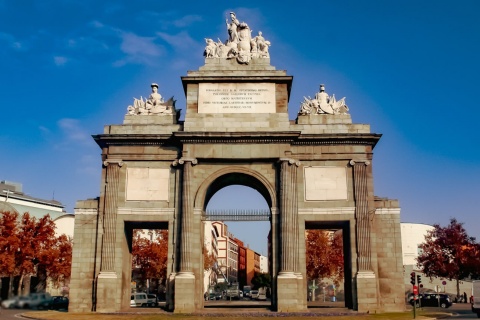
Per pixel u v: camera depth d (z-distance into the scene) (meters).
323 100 63.16
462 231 108.44
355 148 61.41
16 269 83.00
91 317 51.19
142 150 62.00
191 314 53.62
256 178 60.62
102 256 59.09
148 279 112.88
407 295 101.81
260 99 61.88
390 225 60.31
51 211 124.25
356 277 57.94
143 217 60.50
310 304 78.50
